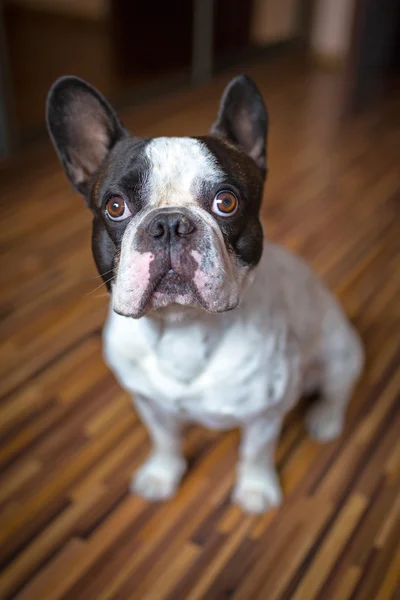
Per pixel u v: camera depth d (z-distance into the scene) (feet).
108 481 2.78
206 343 2.08
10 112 5.31
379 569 2.48
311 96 6.68
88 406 3.08
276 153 5.50
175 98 6.52
